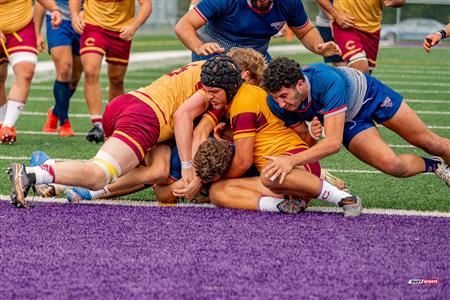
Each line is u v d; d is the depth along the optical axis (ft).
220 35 52.60
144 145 43.01
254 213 42.83
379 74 147.95
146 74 138.31
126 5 69.41
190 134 43.50
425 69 161.58
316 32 53.31
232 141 45.75
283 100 39.99
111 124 44.19
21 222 40.29
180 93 44.88
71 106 96.94
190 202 45.88
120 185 44.78
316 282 31.94
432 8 250.57
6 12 63.16
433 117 88.38
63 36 71.26
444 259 35.29
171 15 311.47
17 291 30.73
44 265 33.81
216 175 43.01
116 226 39.86
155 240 37.52
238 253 35.60
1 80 68.08
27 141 68.13
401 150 66.80
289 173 41.42
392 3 71.05
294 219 41.65
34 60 64.64
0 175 52.21
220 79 41.93
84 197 45.47
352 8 71.51
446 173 45.16
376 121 44.55
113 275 32.63
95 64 67.97
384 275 32.94
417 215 43.09
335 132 41.01
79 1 68.28
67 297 30.14
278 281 31.99
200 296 30.27
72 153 62.39
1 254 35.27
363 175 55.16
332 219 41.81
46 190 45.93
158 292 30.68
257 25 51.60
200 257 35.01
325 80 40.93
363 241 37.70
